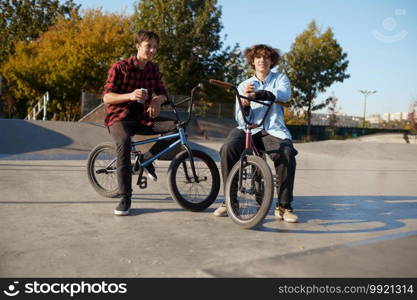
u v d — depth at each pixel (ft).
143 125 11.27
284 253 7.54
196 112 74.33
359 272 6.39
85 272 6.40
